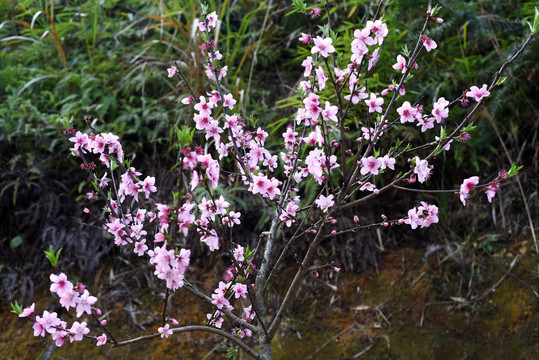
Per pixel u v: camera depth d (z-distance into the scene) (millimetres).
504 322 2406
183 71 3176
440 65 2955
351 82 1408
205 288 2676
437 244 2719
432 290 2559
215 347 2492
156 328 2598
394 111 2742
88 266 2852
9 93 3324
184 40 3455
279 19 3566
